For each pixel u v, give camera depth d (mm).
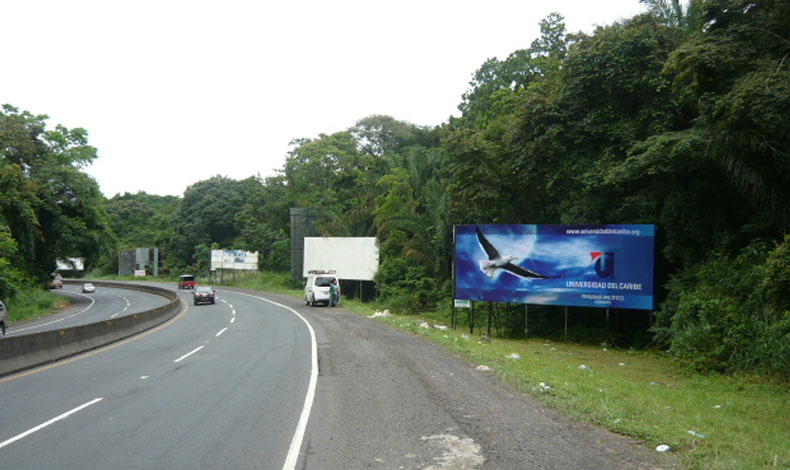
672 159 18859
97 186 52812
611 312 25172
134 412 8703
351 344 17781
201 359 15016
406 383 10938
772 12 16609
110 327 20281
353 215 51500
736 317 15734
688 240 20922
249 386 10859
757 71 14945
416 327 23250
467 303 26000
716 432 7820
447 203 36656
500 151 28062
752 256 17109
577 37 24266
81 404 9344
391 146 74875
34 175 48688
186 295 59469
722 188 19406
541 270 23859
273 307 39406
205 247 87812
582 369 15477
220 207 91938
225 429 7609
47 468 6039
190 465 6109
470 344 18672
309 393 10070
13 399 9820
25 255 44500
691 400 11055
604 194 23469
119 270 110188
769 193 16062
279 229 77188
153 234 109250
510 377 11508
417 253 40062
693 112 20953
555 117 23562
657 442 6828
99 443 6980
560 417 8133
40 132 52250
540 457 6207
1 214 40656
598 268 22766
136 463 6195
